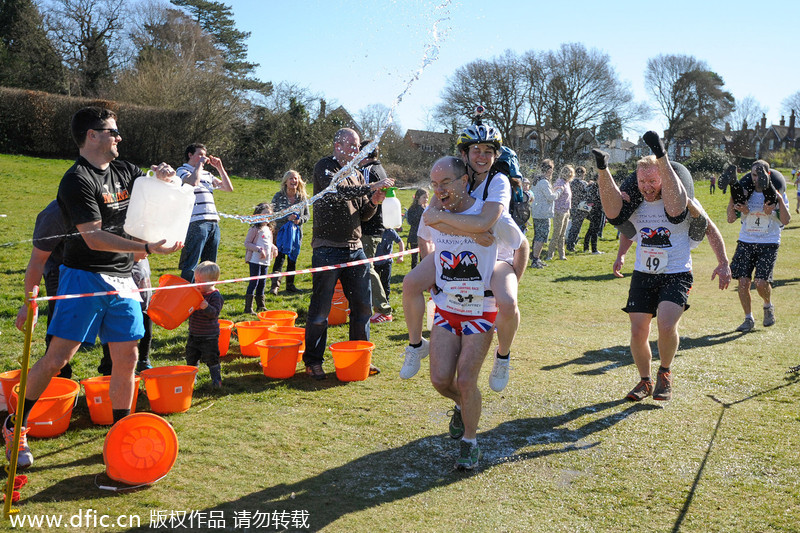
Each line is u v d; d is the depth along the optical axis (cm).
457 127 3944
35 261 380
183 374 443
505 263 376
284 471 364
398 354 611
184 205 356
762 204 698
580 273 1131
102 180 357
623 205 471
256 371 552
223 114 3784
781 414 450
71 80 4462
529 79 4059
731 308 829
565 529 306
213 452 385
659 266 467
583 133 4228
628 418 448
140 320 376
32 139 3441
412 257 1141
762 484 350
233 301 834
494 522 312
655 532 304
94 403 414
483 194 363
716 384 518
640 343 480
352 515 317
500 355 382
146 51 4194
